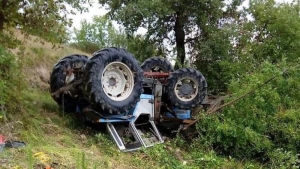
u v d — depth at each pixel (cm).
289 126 724
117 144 596
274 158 695
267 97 735
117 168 529
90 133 628
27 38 602
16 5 566
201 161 645
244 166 679
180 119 725
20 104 562
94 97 577
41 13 577
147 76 714
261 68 832
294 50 978
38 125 559
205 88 749
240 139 699
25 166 423
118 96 612
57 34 597
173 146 683
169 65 849
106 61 590
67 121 635
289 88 777
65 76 683
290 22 1001
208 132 711
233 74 949
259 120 725
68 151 507
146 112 676
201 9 1166
